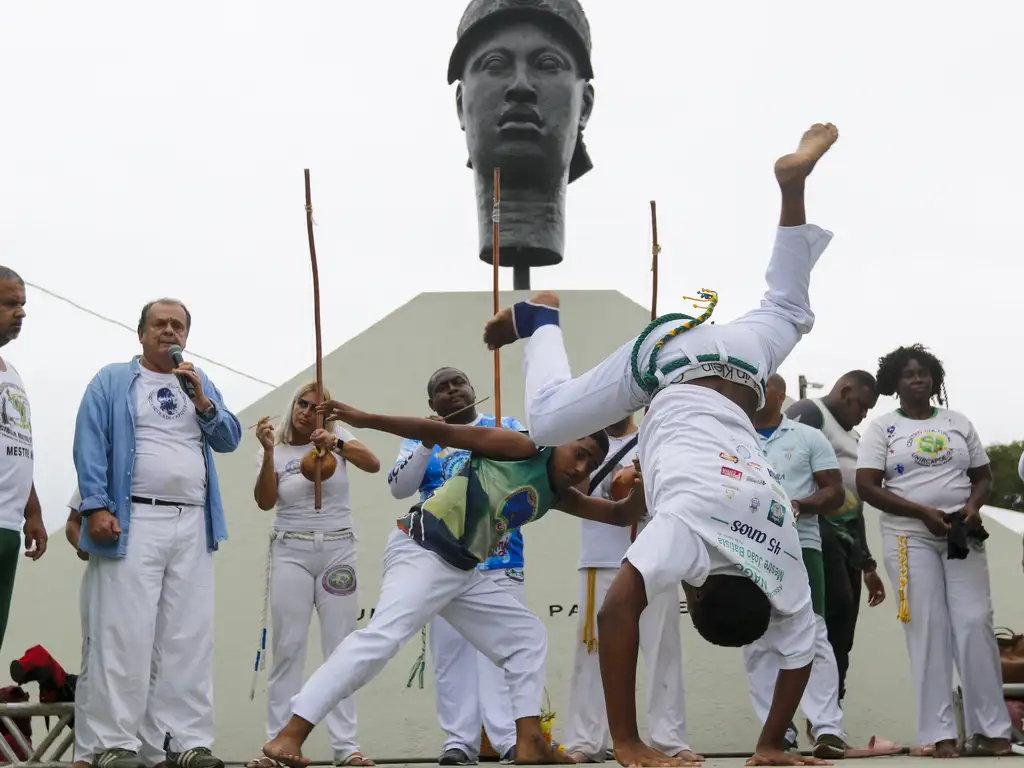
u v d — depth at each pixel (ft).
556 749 17.66
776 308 15.19
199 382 18.51
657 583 13.24
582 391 14.98
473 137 31.17
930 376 22.22
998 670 21.27
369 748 24.73
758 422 21.79
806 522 21.25
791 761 14.56
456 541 16.28
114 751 17.33
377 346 28.68
